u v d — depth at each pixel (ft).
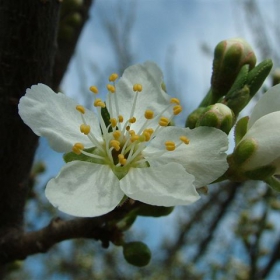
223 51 0.20
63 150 0.16
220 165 0.16
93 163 0.16
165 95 0.18
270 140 0.16
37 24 0.18
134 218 0.20
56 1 0.18
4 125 0.18
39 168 0.34
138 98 0.18
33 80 0.18
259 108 0.17
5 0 0.17
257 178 0.17
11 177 0.20
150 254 0.20
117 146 0.17
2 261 0.20
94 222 0.19
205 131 0.16
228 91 0.20
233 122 0.18
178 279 0.62
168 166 0.15
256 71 0.18
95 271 0.75
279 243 0.37
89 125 0.17
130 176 0.16
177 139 0.16
